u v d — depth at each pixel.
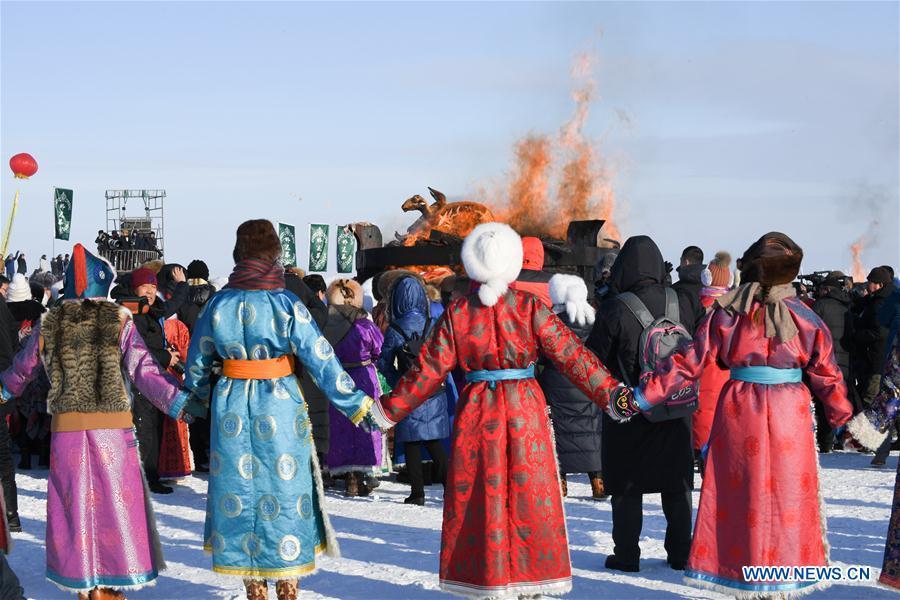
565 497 9.43
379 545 7.39
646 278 6.56
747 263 5.48
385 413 5.47
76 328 5.67
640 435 6.43
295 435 5.49
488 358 5.42
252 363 5.49
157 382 5.63
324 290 11.03
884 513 8.49
